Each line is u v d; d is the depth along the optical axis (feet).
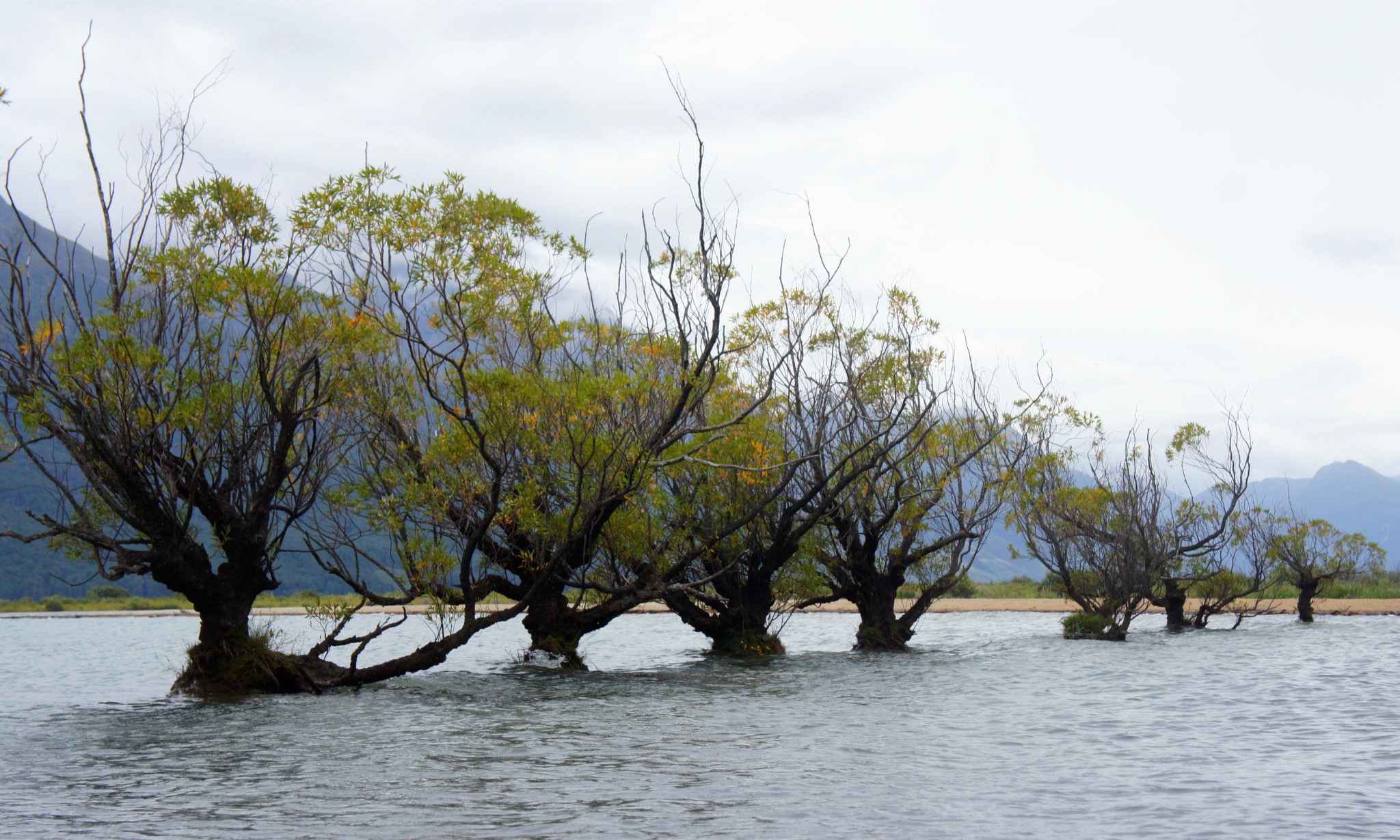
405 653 112.06
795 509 98.02
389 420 78.23
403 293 70.90
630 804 38.93
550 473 81.51
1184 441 141.59
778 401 104.01
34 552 329.72
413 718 61.05
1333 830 35.04
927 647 114.42
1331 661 94.58
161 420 64.44
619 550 88.28
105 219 67.31
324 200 68.18
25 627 181.68
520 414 76.02
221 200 68.80
